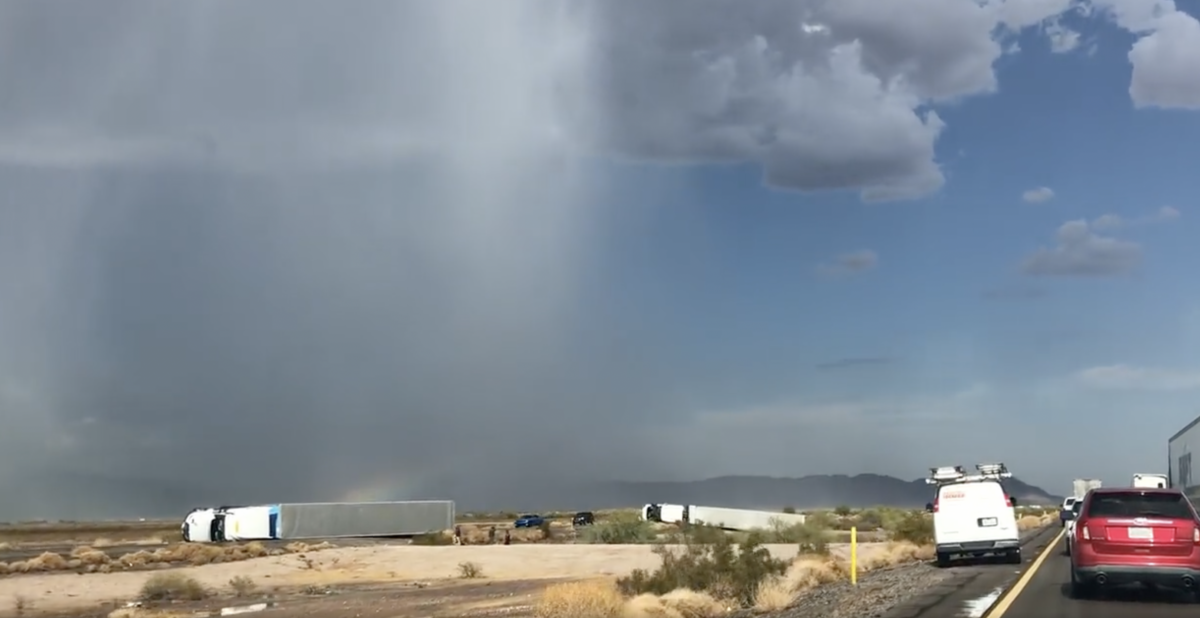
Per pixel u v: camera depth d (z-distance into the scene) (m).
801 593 29.16
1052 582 27.34
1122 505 21.73
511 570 55.03
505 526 126.00
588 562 56.97
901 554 44.41
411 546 74.75
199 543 80.19
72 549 88.25
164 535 127.19
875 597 25.09
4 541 108.44
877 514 103.00
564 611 26.52
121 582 50.72
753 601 28.39
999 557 38.16
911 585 27.88
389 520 87.75
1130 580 21.33
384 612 35.59
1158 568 20.94
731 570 30.39
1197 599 22.69
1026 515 122.44
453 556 63.16
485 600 37.97
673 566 30.83
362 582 51.53
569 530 111.50
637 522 80.69
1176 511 21.44
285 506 82.75
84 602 43.88
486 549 67.88
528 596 38.62
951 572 32.34
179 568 59.41
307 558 63.75
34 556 75.56
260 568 58.28
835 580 33.00
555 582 46.16
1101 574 21.39
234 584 48.47
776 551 53.31
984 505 35.25
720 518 93.56
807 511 110.38
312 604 40.25
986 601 22.78
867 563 40.59
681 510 98.31
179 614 38.19
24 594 46.25
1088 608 21.30
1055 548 43.75
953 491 35.62
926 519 54.22
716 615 26.23
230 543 78.81
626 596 29.03
